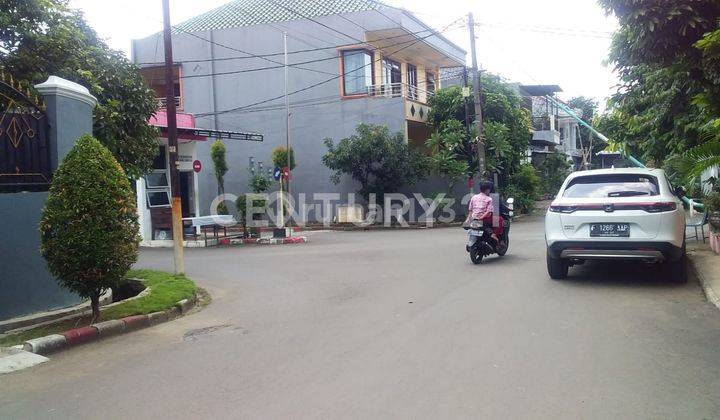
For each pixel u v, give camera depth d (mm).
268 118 28406
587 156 46812
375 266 12328
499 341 6008
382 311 7738
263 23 28500
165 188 21766
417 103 27484
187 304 8719
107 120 10539
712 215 11773
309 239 20703
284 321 7508
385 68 28812
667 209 8250
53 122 8578
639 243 8328
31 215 8195
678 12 5785
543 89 41781
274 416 4297
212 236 21156
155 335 7176
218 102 29266
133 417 4438
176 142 11648
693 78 6734
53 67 10086
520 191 29203
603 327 6418
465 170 25375
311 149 27625
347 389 4789
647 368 5047
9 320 7793
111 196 7273
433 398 4512
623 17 6113
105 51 11492
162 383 5223
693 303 7453
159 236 20609
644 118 11727
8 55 9609
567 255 8898
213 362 5812
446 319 7078
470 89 26594
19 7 9711
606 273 9922
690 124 9883
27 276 8133
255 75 28562
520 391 4598
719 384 4648
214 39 29172
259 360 5773
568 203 8867
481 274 10484
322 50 27375
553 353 5535
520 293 8492
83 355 6375
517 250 14047
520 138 29312
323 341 6352
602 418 4055
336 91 27172
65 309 8594
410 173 25047
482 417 4121
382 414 4238
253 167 28625
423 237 19500
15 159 8125
